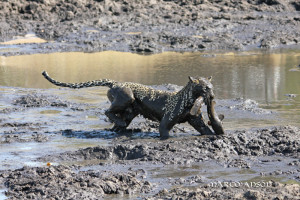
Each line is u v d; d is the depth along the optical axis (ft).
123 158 141.28
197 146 143.74
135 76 270.67
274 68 285.43
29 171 124.98
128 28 431.02
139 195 112.06
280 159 134.21
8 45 384.68
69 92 234.99
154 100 160.86
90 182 115.55
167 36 397.60
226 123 174.29
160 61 318.24
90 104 209.36
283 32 416.67
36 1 475.72
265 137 147.54
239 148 142.31
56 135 163.43
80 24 439.22
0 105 208.44
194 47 374.63
